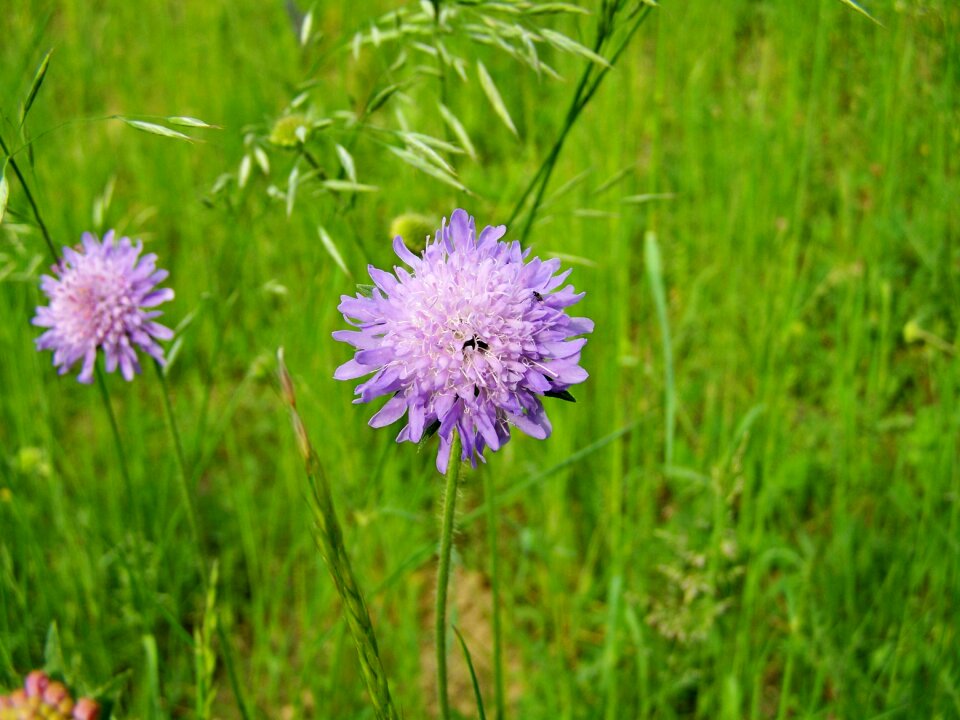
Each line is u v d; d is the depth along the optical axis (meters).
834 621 0.20
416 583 0.23
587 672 0.20
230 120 0.34
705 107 0.30
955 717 0.17
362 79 0.34
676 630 0.19
